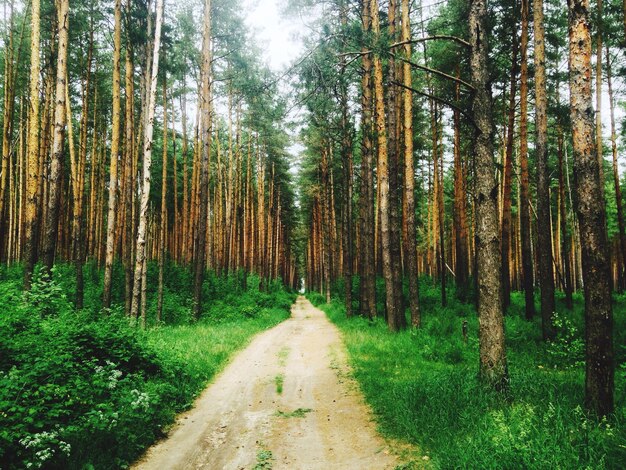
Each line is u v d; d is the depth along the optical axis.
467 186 25.34
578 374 7.98
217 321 19.38
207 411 7.43
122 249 23.66
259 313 23.66
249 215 38.78
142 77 21.28
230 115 31.36
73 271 21.14
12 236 27.94
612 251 37.47
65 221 27.64
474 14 7.23
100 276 21.50
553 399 5.88
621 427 4.74
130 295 18.50
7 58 21.48
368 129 16.48
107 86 24.80
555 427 4.78
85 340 7.50
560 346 9.79
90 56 21.16
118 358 7.73
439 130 24.38
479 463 4.25
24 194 27.41
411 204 14.09
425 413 6.03
